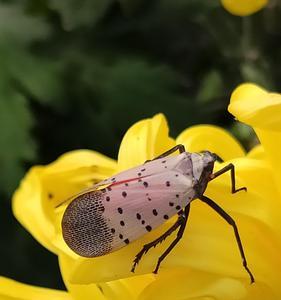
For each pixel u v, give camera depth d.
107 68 0.13
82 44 0.13
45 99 0.12
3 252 0.13
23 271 0.12
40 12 0.13
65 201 0.06
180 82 0.13
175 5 0.12
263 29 0.11
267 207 0.06
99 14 0.12
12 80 0.12
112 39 0.13
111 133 0.13
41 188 0.07
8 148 0.12
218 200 0.05
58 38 0.13
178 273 0.05
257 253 0.06
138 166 0.05
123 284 0.06
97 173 0.07
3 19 0.13
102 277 0.05
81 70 0.13
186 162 0.05
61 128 0.13
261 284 0.06
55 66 0.13
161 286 0.05
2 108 0.12
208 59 0.13
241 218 0.06
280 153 0.06
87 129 0.13
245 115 0.05
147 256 0.05
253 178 0.06
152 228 0.05
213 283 0.05
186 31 0.13
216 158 0.05
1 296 0.06
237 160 0.06
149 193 0.05
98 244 0.05
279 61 0.12
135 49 0.13
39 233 0.07
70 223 0.05
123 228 0.05
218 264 0.05
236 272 0.05
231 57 0.12
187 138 0.06
